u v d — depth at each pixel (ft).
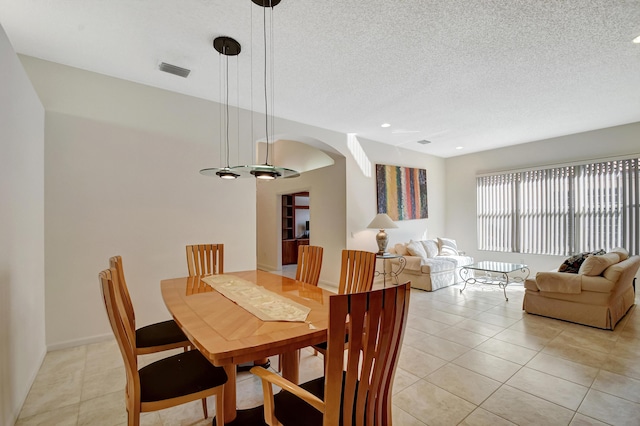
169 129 11.39
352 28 7.69
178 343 6.65
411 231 21.15
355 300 3.37
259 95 11.89
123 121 10.52
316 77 10.41
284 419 4.01
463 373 7.93
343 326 3.36
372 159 18.89
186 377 5.02
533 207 19.42
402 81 10.74
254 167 6.63
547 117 14.71
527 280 12.77
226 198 12.57
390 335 3.75
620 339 9.91
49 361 8.63
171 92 11.46
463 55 9.02
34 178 8.17
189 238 11.69
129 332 4.65
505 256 20.74
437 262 17.49
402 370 8.11
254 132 13.47
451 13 7.10
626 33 7.91
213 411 6.51
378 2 6.70
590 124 15.88
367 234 18.42
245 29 7.75
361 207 18.13
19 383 6.58
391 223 16.88
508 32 7.87
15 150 6.64
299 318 5.16
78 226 9.72
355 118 14.70
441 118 14.76
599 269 10.98
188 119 11.80
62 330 9.45
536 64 9.57
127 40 8.27
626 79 10.63
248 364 8.35
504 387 7.27
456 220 23.49
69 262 9.56
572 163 17.66
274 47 8.57
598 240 16.80
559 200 18.30
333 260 18.21
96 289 9.96
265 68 9.79
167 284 7.88
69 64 9.59
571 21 7.41
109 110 10.29
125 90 10.58
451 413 6.31
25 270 7.27
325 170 18.93
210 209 12.18
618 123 15.74
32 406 6.59
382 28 7.69
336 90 11.46
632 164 15.71
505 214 20.75
